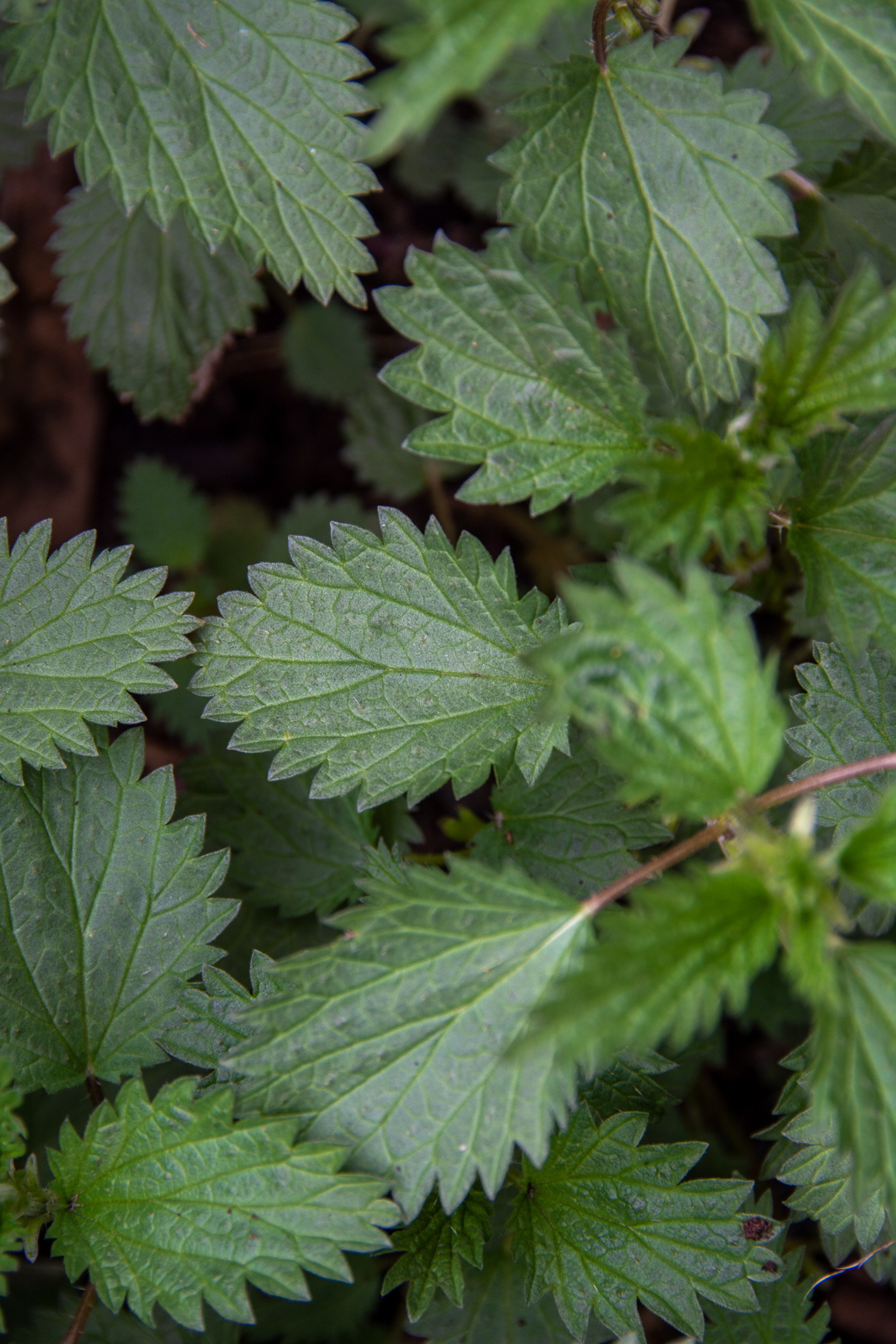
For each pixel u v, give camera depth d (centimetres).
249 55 64
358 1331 72
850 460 63
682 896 59
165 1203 62
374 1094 61
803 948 59
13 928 64
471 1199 64
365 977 61
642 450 63
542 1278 63
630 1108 64
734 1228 63
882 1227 63
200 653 64
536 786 66
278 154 64
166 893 64
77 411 78
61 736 64
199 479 82
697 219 63
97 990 64
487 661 64
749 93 63
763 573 70
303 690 64
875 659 65
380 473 78
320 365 78
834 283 67
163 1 64
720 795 59
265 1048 61
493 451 63
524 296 63
